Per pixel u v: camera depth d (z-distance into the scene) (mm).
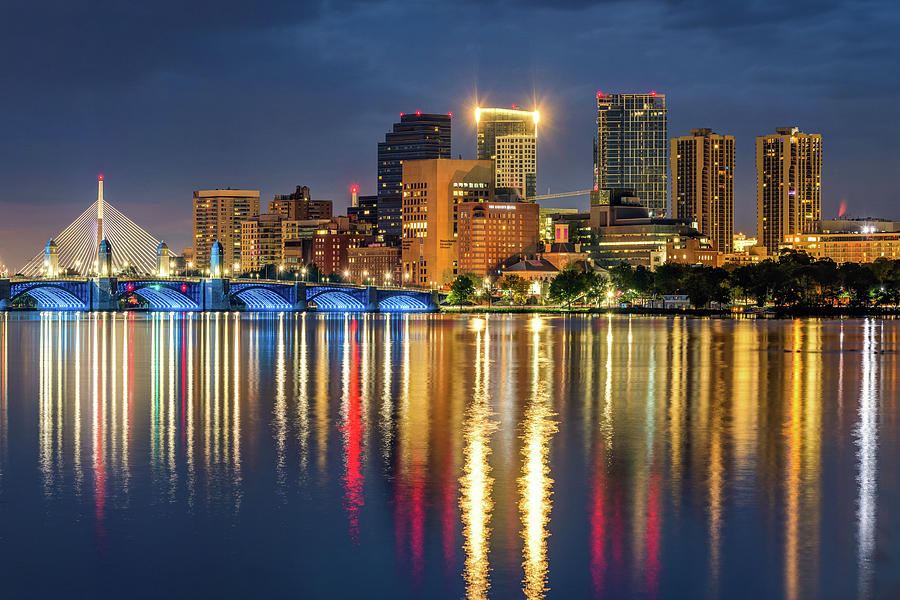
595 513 48625
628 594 38219
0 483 55906
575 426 76438
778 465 60156
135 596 38656
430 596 38188
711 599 37781
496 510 49312
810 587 38844
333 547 43688
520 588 38844
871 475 57281
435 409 87562
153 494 53062
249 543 44312
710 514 48438
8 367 140500
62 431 75312
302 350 178875
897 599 37719
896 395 98875
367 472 58219
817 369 131375
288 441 69625
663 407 88875
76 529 46625
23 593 38969
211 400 95750
